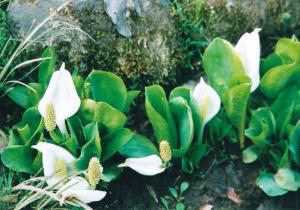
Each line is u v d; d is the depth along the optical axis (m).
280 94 0.95
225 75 0.94
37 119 0.91
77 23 0.96
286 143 0.93
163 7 1.02
